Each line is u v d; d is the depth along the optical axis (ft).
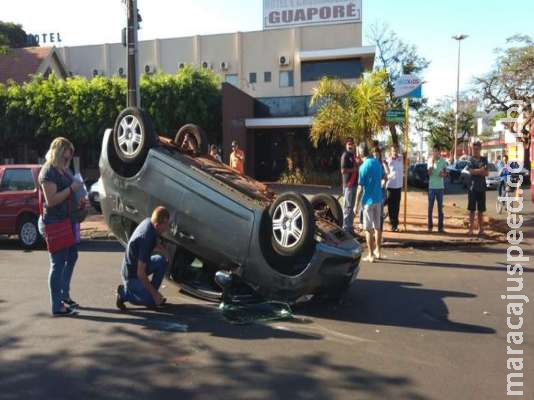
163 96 81.00
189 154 22.95
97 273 26.55
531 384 13.60
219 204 19.57
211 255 19.93
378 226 29.86
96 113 76.13
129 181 21.53
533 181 57.11
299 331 17.72
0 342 16.61
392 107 48.67
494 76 114.21
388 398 12.77
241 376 14.05
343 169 34.81
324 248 18.75
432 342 16.71
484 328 18.08
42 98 77.10
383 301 21.45
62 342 16.60
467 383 13.66
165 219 19.07
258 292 19.72
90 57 143.74
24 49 115.44
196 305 20.67
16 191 34.81
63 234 19.08
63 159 19.06
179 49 140.87
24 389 13.30
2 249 34.86
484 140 176.96
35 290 23.15
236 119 86.43
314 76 133.59
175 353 15.69
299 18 155.94
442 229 39.11
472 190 36.81
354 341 16.79
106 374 14.19
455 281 24.97
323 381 13.75
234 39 137.69
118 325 18.25
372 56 129.59
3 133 79.25
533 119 64.28
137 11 39.52
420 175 99.35
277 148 97.45
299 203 18.20
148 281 19.45
